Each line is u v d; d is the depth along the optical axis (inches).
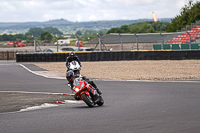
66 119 1174.3
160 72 3297.2
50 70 3826.3
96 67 3998.5
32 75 3339.1
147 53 4906.5
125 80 2723.9
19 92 2055.9
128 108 1387.8
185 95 1786.4
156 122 1079.6
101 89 2177.7
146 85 2354.8
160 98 1691.7
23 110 1417.3
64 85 2470.5
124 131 964.0
